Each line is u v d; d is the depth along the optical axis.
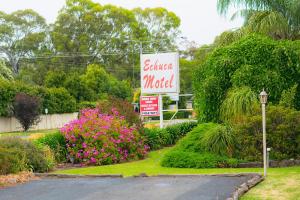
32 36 77.38
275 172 10.90
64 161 15.83
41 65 74.44
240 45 16.62
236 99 15.10
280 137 12.78
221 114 16.11
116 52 77.75
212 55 17.59
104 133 15.63
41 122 47.88
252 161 12.81
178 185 9.52
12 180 10.85
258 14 19.03
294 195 8.23
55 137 15.90
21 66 76.25
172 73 21.73
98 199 8.52
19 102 41.88
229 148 13.27
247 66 15.90
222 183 9.53
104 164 15.38
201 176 10.55
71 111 52.06
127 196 8.68
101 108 18.89
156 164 14.10
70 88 54.72
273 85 15.52
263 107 10.34
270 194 8.41
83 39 75.62
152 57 22.05
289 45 16.05
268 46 16.17
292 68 15.84
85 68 75.31
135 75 78.62
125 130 16.28
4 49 78.06
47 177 11.67
